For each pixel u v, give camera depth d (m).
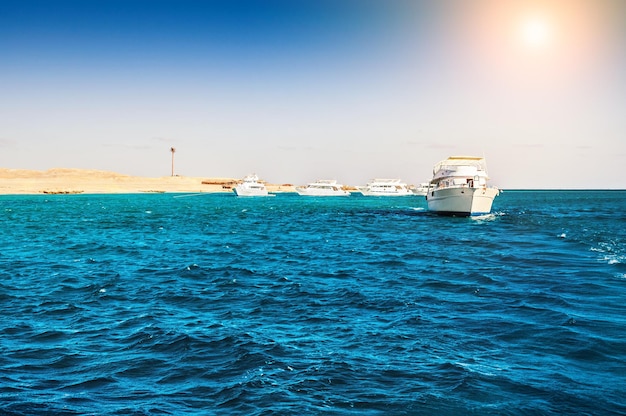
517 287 21.14
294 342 13.83
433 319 16.06
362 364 11.97
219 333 14.75
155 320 16.34
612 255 31.23
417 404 9.73
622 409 9.42
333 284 22.69
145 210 96.31
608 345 13.02
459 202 63.19
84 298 19.84
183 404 9.96
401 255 32.47
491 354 12.54
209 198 175.25
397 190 175.25
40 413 9.49
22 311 17.69
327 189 179.75
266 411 9.53
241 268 27.50
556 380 10.79
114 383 11.07
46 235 46.94
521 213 84.81
